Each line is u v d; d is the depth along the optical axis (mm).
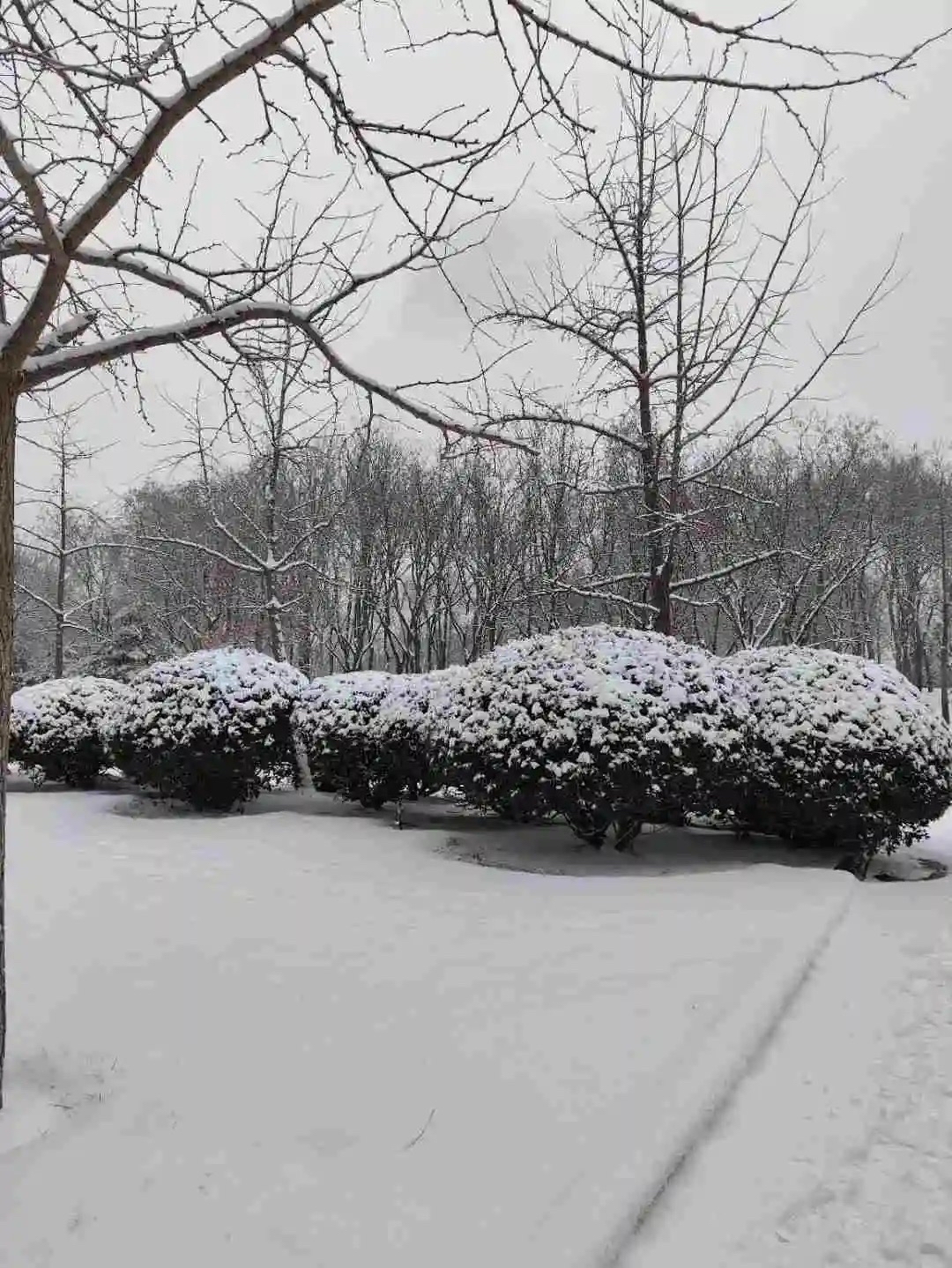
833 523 17250
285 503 17703
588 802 6664
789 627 14852
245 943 4637
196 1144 2570
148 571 23953
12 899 5500
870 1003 4043
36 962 4293
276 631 13867
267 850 7168
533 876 6352
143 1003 3734
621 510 16484
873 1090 3160
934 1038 3600
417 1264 2010
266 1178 2381
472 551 24578
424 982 4000
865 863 7637
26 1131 2658
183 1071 3068
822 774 7199
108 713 10109
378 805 9398
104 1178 2385
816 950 4633
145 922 5023
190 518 18562
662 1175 2463
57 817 8766
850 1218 2408
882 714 7324
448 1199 2271
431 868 6625
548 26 3400
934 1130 2863
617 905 5477
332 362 3750
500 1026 3455
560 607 18953
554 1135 2600
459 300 4094
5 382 2842
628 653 7125
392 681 9531
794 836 7820
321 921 5078
